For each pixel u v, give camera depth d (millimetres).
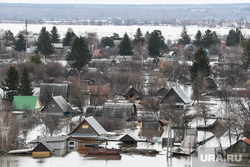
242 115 170500
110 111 189625
